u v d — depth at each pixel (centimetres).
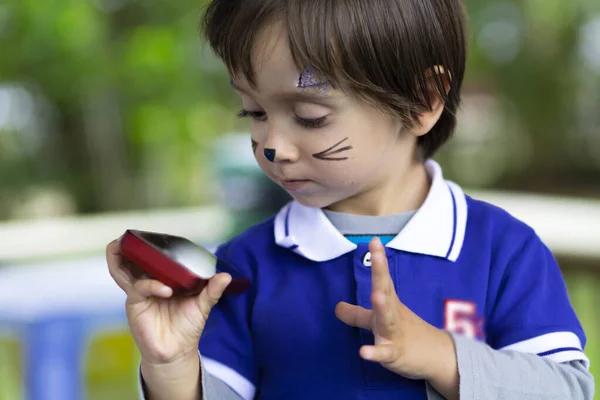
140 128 716
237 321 98
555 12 833
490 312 94
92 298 196
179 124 718
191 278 83
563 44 840
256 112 90
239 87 88
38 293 200
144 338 85
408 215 97
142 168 745
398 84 88
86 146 732
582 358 91
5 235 335
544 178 861
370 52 85
